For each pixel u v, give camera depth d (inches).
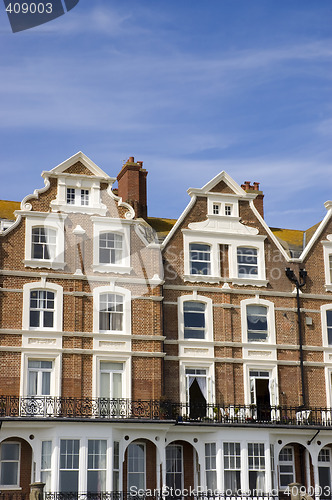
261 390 1327.5
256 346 1336.1
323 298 1400.1
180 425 1228.5
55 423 1149.1
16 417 1128.8
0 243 1232.8
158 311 1284.4
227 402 1295.5
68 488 1131.9
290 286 1386.6
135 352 1253.1
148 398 1245.1
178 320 1305.4
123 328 1261.1
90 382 1222.3
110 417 1202.6
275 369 1337.4
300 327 1365.7
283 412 1320.1
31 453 1172.5
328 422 1314.0
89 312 1251.8
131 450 1230.9
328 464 1333.7
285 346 1352.1
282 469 1305.4
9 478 1162.0
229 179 1395.2
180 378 1282.0
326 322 1392.7
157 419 1204.5
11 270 1226.0
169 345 1290.6
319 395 1349.7
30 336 1210.6
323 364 1366.9
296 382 1344.7
